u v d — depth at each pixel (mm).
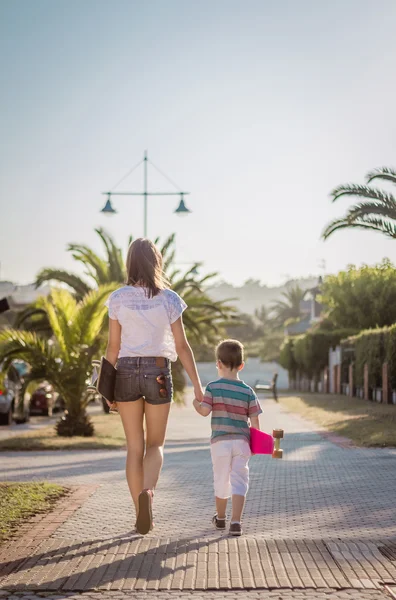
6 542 6109
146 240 5973
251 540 6047
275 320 126062
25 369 26578
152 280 5867
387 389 25953
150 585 4898
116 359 5965
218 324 29875
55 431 19641
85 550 5797
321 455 12289
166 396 5770
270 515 7223
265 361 91750
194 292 25516
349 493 8438
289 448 13508
